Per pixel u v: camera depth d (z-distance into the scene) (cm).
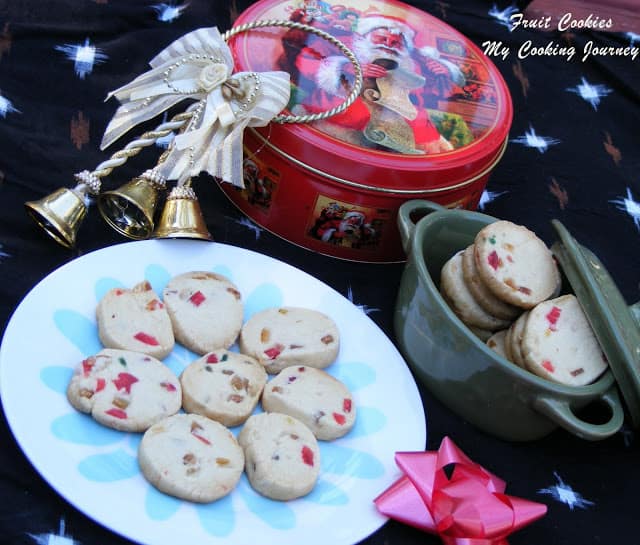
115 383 96
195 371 99
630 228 123
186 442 95
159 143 115
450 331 100
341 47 111
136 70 120
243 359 101
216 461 94
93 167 112
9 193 108
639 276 119
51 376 96
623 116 132
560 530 100
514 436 103
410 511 96
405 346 105
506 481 102
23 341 96
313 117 106
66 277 101
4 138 110
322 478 98
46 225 106
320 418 98
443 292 104
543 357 99
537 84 133
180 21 124
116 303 100
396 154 106
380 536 97
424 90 112
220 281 104
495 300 103
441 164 106
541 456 104
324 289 107
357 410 102
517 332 101
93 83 117
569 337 100
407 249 104
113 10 121
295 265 111
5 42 116
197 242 106
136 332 99
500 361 98
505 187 123
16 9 118
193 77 108
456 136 109
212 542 92
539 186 124
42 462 92
